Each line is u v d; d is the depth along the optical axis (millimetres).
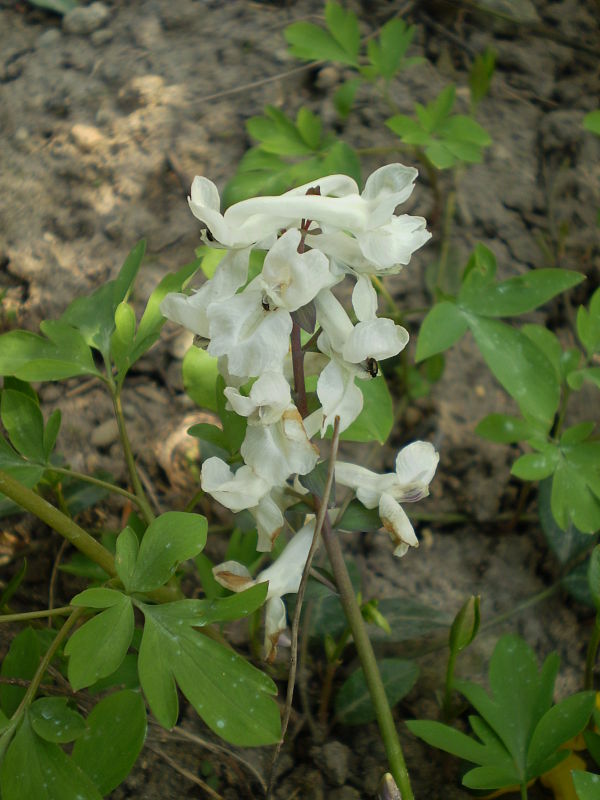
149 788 112
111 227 153
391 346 81
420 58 157
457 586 131
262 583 87
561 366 122
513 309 117
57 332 110
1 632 122
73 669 81
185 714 119
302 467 82
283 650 121
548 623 128
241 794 112
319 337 87
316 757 113
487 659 123
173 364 142
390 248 80
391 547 132
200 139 160
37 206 156
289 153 132
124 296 113
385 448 138
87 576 121
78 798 81
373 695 97
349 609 95
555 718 97
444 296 123
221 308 78
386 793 90
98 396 142
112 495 135
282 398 80
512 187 159
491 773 95
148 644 84
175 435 137
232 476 88
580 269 153
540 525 135
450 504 136
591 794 87
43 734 84
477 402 141
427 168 154
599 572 106
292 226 82
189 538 88
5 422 104
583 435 116
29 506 96
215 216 77
